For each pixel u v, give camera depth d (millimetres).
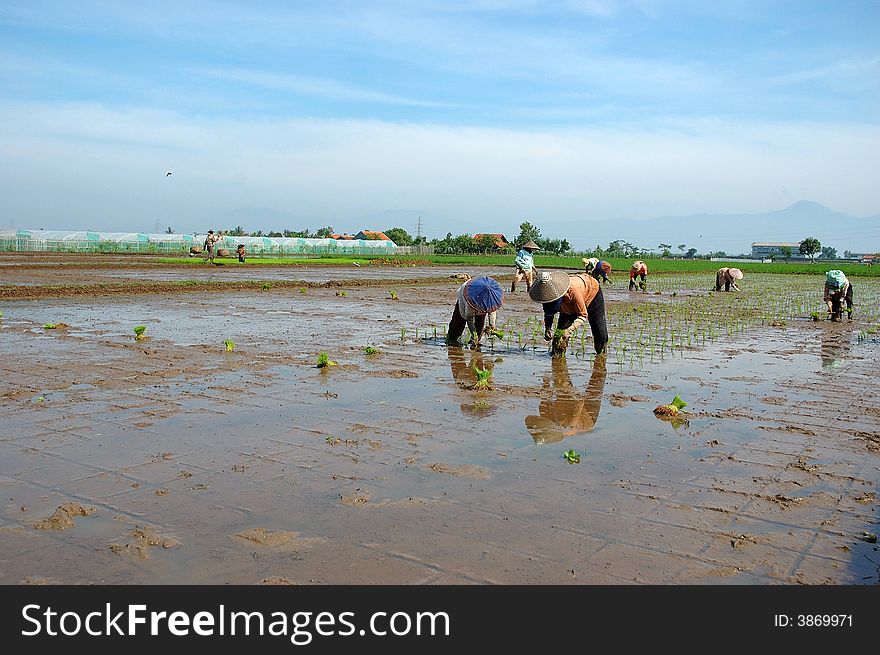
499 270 49062
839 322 20375
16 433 7488
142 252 67312
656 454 7293
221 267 42625
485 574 4754
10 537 5105
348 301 23453
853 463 7121
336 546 5070
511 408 9094
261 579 4641
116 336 14312
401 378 10789
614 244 133000
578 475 6605
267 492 6020
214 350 12852
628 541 5254
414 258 71875
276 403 9039
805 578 4812
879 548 5238
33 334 14281
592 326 13430
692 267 69500
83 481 6180
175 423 8008
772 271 63531
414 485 6250
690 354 13844
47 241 64375
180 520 5434
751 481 6555
